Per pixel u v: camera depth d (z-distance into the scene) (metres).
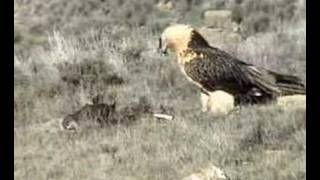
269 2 48.00
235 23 47.44
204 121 18.61
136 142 17.75
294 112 17.58
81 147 17.98
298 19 44.34
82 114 19.64
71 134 19.23
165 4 53.47
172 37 19.92
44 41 45.38
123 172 16.12
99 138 18.42
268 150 16.20
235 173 15.00
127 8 53.94
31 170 16.84
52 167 16.86
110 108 19.75
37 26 52.44
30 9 58.12
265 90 19.39
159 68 25.20
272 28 44.44
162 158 16.48
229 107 19.14
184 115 19.78
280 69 24.70
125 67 25.64
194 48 19.73
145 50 29.44
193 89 22.38
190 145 16.98
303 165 14.84
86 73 24.25
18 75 25.50
